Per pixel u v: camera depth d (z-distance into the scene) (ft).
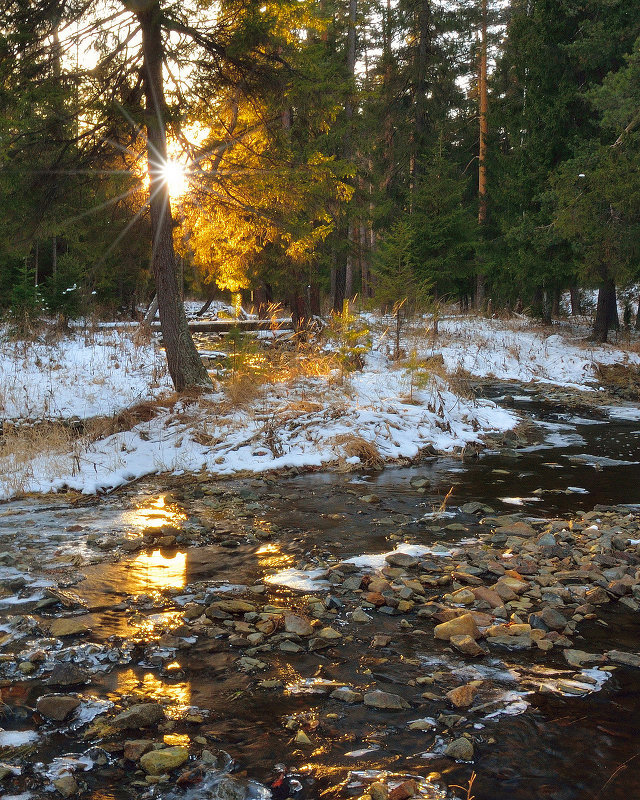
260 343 53.67
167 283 40.91
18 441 33.71
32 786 9.68
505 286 92.38
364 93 45.75
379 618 15.93
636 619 16.05
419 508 25.88
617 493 28.32
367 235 116.88
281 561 19.75
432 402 42.60
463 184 73.51
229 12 37.86
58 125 36.78
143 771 10.05
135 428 36.81
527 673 13.20
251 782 9.72
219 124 41.93
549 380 65.46
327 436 35.40
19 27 33.91
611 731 11.11
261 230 44.60
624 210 65.00
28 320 61.05
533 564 19.29
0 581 17.57
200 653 13.93
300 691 12.43
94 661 13.55
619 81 62.03
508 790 9.59
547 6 79.51
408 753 10.50
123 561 19.57
